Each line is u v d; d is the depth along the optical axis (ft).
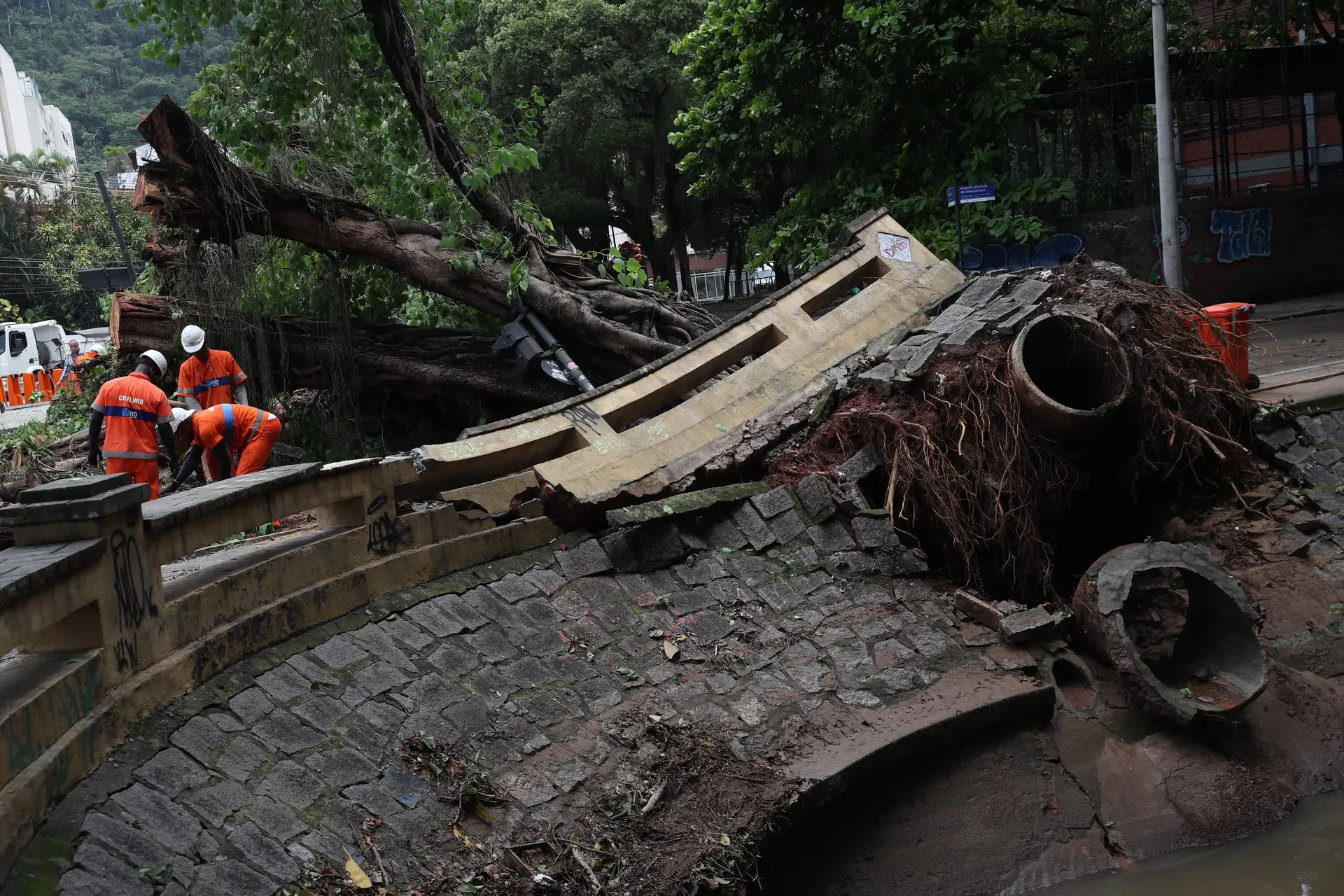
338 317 38.81
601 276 39.96
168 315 37.63
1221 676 23.79
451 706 18.84
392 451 39.14
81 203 162.30
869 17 59.16
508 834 16.76
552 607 22.65
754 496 26.66
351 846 15.25
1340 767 23.02
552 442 27.02
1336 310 62.18
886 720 21.11
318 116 37.81
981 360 26.94
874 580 25.54
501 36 102.94
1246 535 28.27
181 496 17.63
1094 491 27.94
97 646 14.78
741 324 31.89
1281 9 69.67
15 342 103.14
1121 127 71.56
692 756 19.42
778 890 18.65
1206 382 28.53
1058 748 22.20
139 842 13.33
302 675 17.79
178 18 35.65
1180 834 21.12
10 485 34.88
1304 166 78.02
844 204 63.98
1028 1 70.64
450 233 36.70
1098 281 29.14
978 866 20.06
